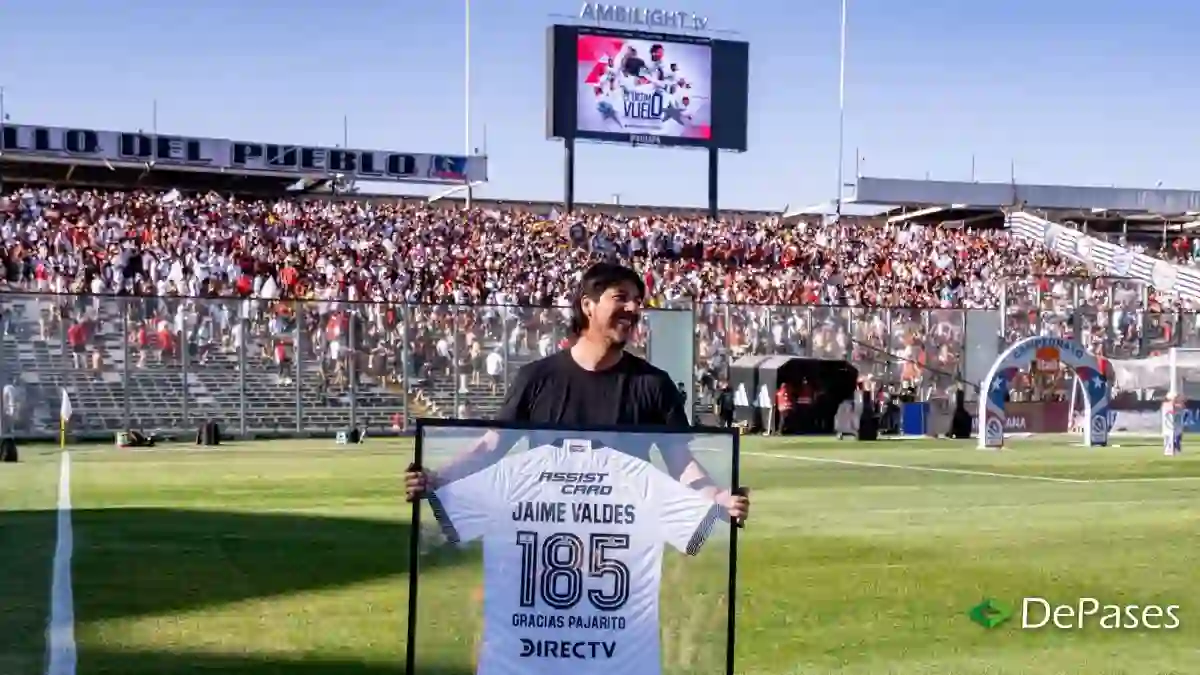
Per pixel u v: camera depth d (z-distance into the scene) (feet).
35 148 190.80
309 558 44.52
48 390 110.32
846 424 123.65
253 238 164.66
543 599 20.42
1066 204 240.32
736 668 30.32
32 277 142.82
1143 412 135.13
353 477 76.07
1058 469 86.74
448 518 20.38
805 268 197.98
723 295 174.91
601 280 20.90
